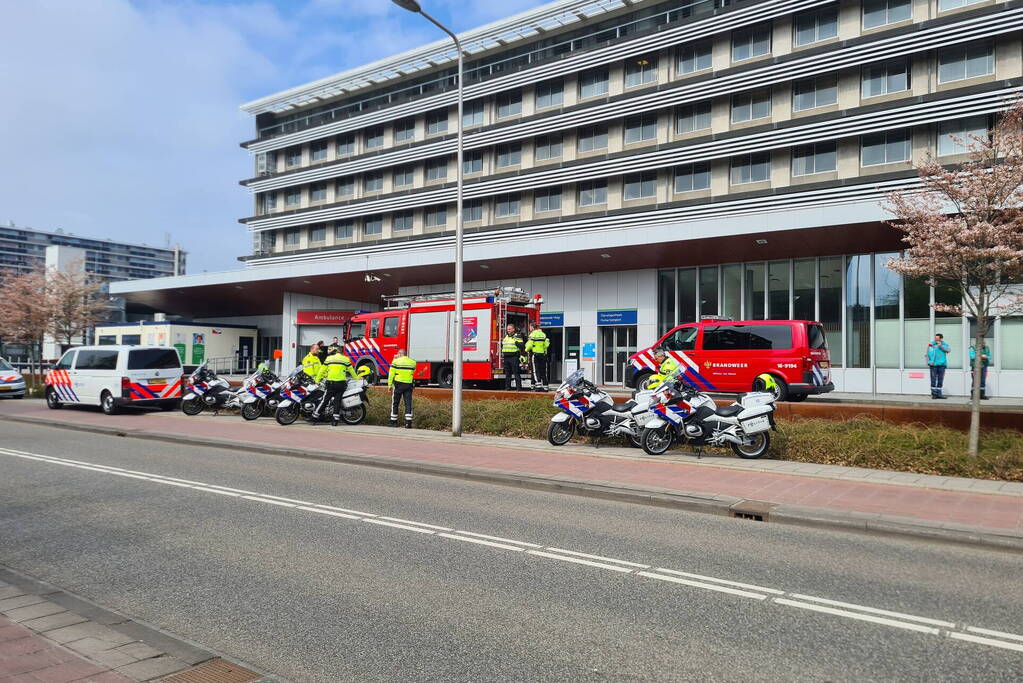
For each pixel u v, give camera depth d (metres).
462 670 3.98
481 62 47.34
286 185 56.00
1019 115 11.13
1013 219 10.84
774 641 4.41
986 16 27.84
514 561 6.17
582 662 4.09
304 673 3.95
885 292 25.86
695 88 35.31
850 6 31.83
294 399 17.33
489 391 19.14
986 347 22.25
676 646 4.33
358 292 42.38
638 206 37.12
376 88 53.25
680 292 30.31
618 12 40.62
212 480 10.12
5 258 158.88
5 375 28.52
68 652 4.07
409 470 11.36
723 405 15.37
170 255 181.62
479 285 36.19
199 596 5.25
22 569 5.92
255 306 51.78
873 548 6.80
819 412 14.21
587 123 39.69
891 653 4.24
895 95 30.53
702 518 8.08
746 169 34.34
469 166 46.16
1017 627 4.68
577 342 32.72
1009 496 8.93
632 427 13.00
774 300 28.09
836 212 22.95
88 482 9.90
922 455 11.07
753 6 33.78
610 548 6.64
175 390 21.55
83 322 38.19
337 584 5.52
